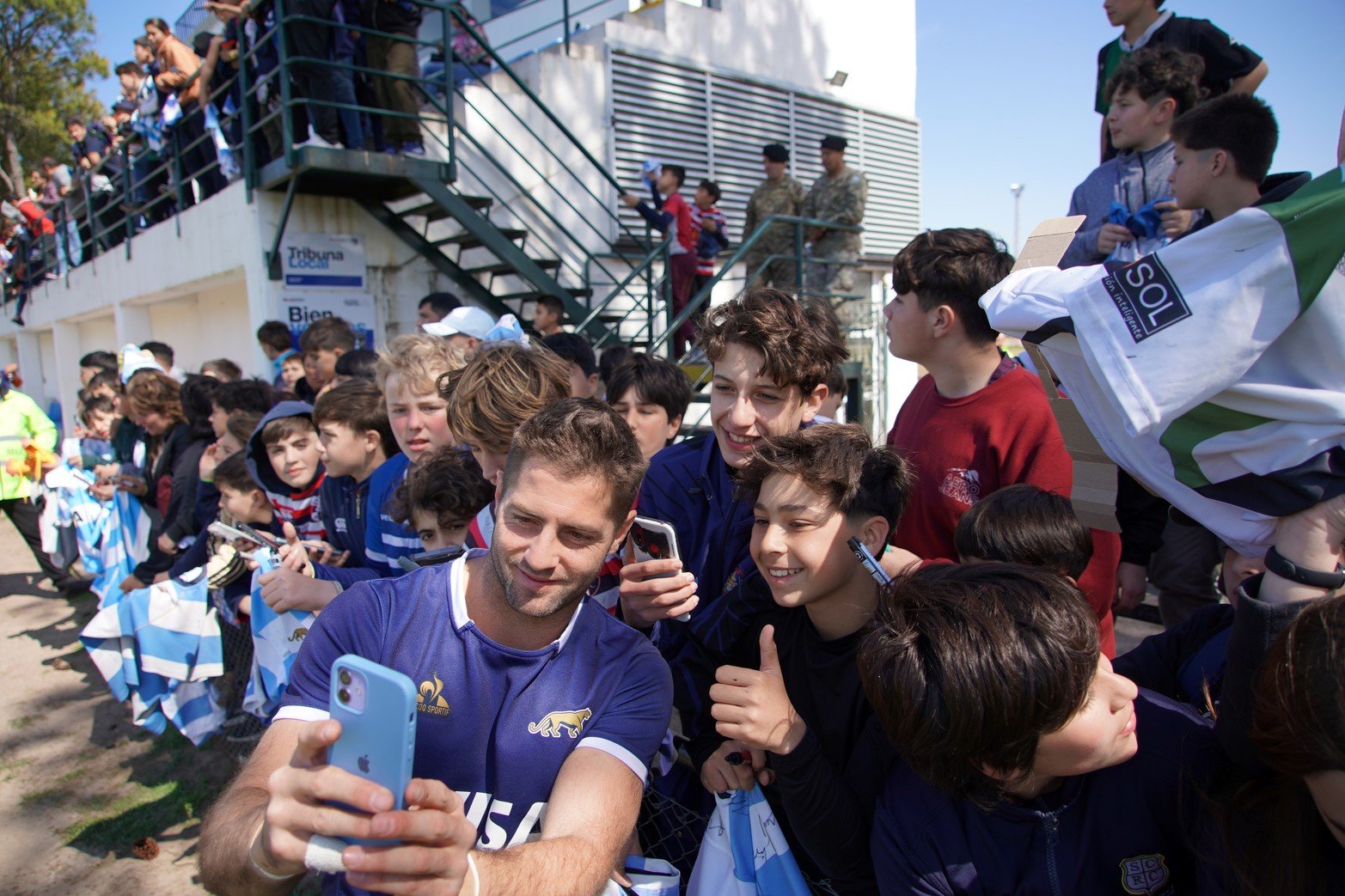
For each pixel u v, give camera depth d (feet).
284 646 8.78
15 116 69.26
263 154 20.85
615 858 3.76
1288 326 3.58
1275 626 3.49
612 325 24.21
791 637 5.17
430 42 19.03
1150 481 4.08
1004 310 4.28
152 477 16.55
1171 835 3.85
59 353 43.57
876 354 24.41
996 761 3.49
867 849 4.54
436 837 2.91
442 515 6.66
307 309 19.95
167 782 11.85
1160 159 9.29
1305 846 3.24
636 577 5.37
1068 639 3.45
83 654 17.17
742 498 5.00
